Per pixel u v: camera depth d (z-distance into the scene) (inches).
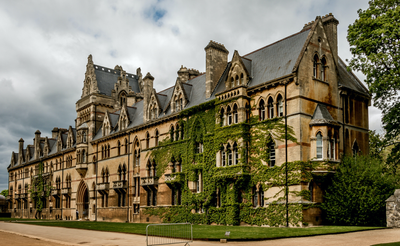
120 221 2390.5
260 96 1592.0
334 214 1375.5
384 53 1464.1
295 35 1642.5
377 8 1515.7
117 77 3206.2
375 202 1322.6
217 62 1931.6
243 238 907.4
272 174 1488.7
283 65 1572.3
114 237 1071.0
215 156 1721.2
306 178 1407.5
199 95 1966.0
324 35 1604.3
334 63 1626.5
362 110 1737.2
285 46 1649.9
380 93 1544.0
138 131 2324.1
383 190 1360.7
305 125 1448.1
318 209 1421.0
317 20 1590.8
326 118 1473.9
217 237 948.0
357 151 1667.1
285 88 1492.4
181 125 1969.7
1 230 1473.9
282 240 901.8
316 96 1514.5
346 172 1414.9
